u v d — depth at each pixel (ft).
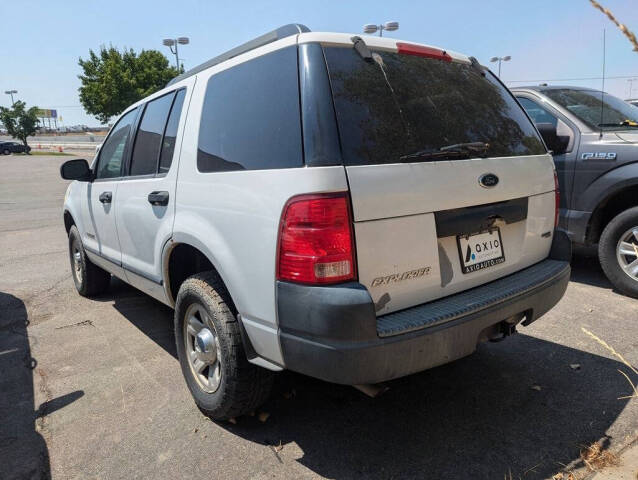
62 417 9.80
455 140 8.34
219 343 8.57
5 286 19.08
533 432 8.76
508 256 9.02
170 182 10.05
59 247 26.84
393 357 6.86
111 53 109.09
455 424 9.11
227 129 8.69
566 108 16.75
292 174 7.02
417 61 8.69
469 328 7.51
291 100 7.47
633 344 11.96
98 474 8.12
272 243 7.23
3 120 171.53
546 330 12.94
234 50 9.53
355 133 7.16
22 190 59.98
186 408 10.00
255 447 8.68
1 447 8.89
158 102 11.75
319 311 6.70
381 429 9.07
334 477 7.86
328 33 7.79
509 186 8.79
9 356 12.68
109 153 14.21
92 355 12.61
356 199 6.85
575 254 20.40
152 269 11.23
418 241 7.47
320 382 10.83
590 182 15.39
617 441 8.38
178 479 7.93
